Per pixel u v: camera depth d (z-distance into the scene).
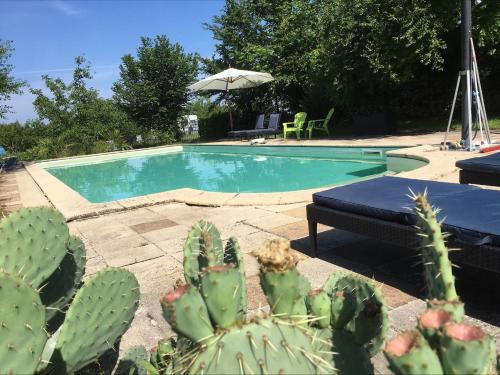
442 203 2.96
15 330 1.11
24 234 1.45
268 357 0.97
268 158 13.64
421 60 12.04
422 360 0.84
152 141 22.91
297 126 15.84
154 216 5.93
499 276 2.94
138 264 3.99
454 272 3.00
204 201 6.30
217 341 0.99
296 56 18.17
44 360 1.33
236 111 22.62
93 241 4.95
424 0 11.79
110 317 1.52
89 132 20.42
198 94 23.11
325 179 9.29
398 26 11.97
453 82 15.20
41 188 9.21
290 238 4.29
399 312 2.62
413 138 11.83
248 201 6.01
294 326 1.05
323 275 3.30
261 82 19.05
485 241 2.37
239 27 22.30
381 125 14.05
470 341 0.84
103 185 11.95
